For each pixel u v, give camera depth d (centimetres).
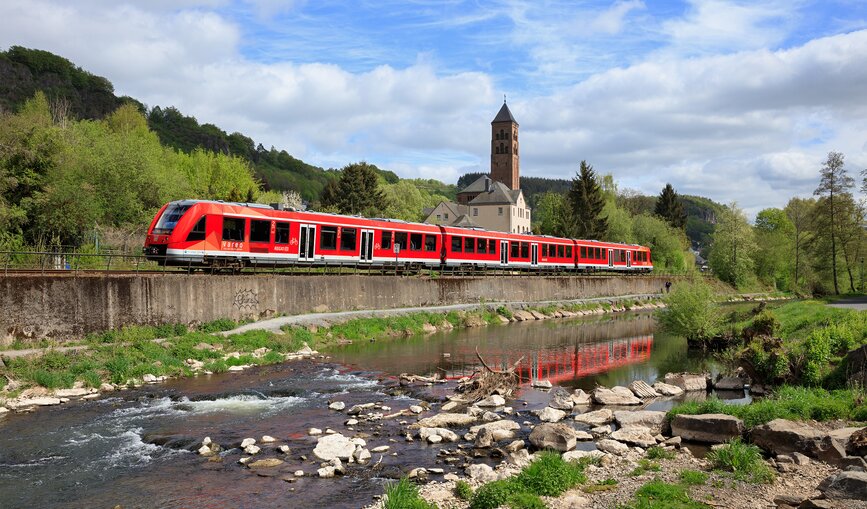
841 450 1354
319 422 1828
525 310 5312
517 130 14225
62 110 6775
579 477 1286
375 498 1255
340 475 1394
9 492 1279
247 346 2852
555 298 6006
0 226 3525
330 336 3403
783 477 1274
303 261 3612
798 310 3472
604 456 1461
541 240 6012
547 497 1180
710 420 1630
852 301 4572
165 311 2767
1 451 1528
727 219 8912
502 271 5853
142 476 1374
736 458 1345
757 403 1786
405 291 4356
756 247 8869
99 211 4209
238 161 8738
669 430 1750
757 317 2883
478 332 4150
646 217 10431
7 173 3775
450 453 1558
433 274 4847
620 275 7194
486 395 2233
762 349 2391
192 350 2619
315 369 2653
